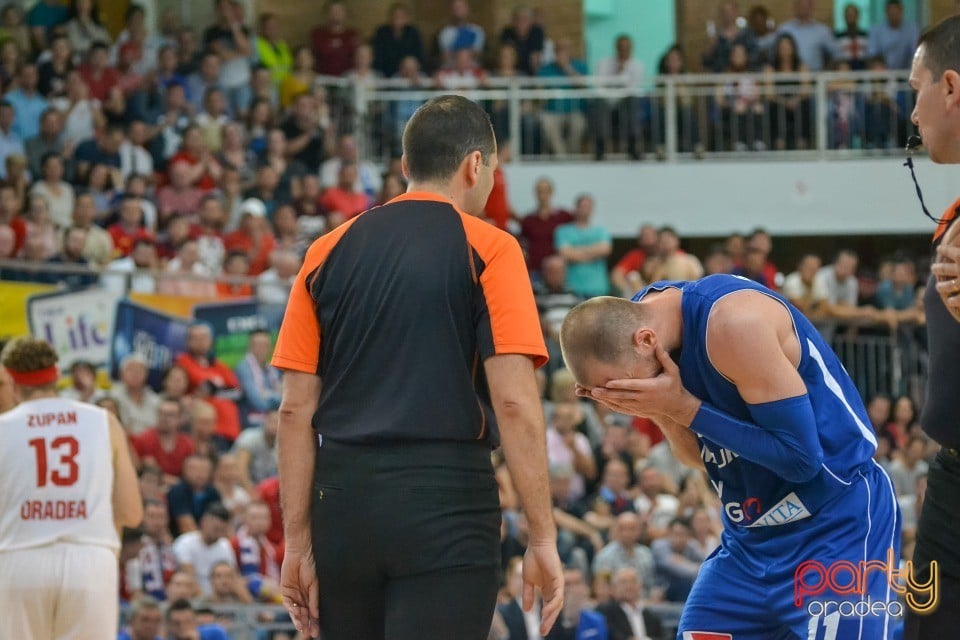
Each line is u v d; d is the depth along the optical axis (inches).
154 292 1446.9
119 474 708.7
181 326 1465.3
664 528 1371.8
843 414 474.0
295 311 455.2
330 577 439.5
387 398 431.8
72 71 1920.5
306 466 451.5
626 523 1278.3
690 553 1299.2
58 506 684.1
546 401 1685.5
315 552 442.6
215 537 1179.3
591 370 449.4
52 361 701.9
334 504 435.2
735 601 494.6
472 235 441.7
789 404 439.8
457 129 456.4
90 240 1624.0
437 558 425.7
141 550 1154.7
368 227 448.1
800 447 443.5
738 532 500.7
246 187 1893.5
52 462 686.5
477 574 431.2
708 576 507.5
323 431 442.6
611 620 1179.9
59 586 674.8
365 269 441.1
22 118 1873.8
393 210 449.1
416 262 436.5
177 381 1400.1
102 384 1407.5
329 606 444.8
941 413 434.6
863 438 479.5
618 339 443.8
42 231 1610.5
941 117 423.5
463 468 432.8
